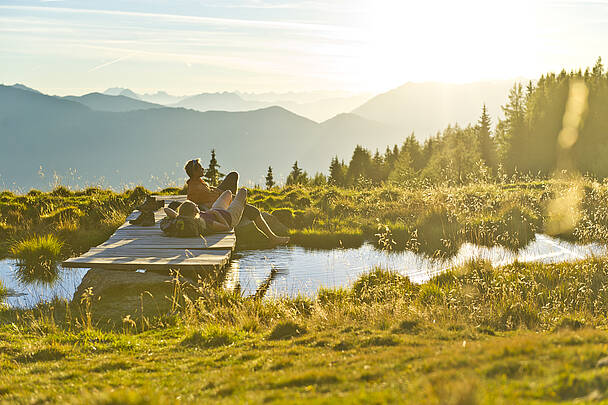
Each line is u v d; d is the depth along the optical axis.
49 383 5.02
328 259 13.88
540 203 20.39
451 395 2.72
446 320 7.38
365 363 4.53
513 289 9.35
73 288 11.21
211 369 5.30
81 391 4.33
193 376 4.98
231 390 4.04
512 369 3.36
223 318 8.62
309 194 26.56
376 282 10.61
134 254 11.17
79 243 15.43
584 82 58.41
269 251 15.05
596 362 3.31
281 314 8.81
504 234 15.40
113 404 3.12
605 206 17.52
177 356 6.14
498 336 6.54
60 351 6.43
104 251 11.50
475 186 24.83
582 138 57.31
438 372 3.54
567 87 58.84
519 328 7.11
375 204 21.69
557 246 14.79
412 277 11.86
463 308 8.18
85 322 8.38
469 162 61.53
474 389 2.77
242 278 11.84
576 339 4.32
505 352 3.86
